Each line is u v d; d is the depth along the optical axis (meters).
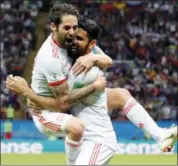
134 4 50.88
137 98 40.03
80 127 9.33
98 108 9.90
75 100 9.57
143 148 33.28
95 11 50.56
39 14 49.06
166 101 39.78
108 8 50.88
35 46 45.88
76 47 9.65
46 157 30.28
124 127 34.62
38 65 9.62
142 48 46.41
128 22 49.31
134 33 48.25
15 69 43.25
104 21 49.25
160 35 48.19
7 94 39.22
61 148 33.56
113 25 48.84
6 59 44.38
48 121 9.68
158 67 44.16
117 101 10.39
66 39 9.40
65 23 9.30
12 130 34.53
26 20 48.66
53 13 9.41
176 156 31.39
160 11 50.50
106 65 9.79
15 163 26.80
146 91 40.75
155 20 49.59
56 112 9.83
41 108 9.90
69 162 9.74
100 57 9.79
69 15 9.31
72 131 9.31
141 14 50.12
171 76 43.25
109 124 10.03
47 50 9.55
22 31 47.69
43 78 9.68
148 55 45.78
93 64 9.71
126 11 50.50
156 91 40.78
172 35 48.44
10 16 49.03
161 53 46.16
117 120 36.03
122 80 41.72
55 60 9.44
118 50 46.19
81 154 9.69
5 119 37.34
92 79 9.68
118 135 34.53
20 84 9.83
